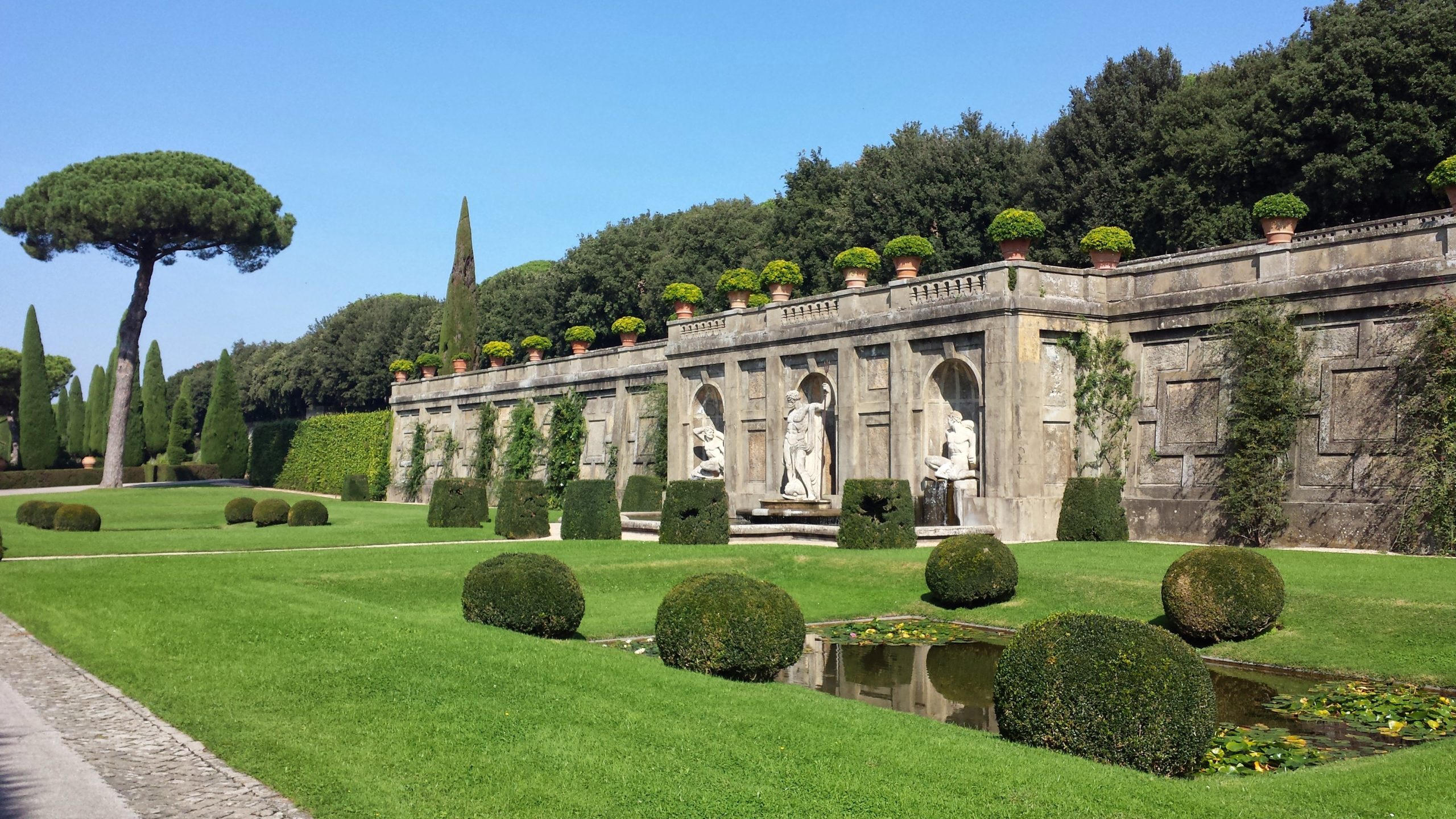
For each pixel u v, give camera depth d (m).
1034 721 10.00
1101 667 9.78
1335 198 35.06
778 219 59.00
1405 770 9.46
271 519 36.16
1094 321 27.77
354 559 23.31
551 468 46.56
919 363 29.25
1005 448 26.52
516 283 88.44
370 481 61.28
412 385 59.44
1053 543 25.25
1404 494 21.52
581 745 9.56
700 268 64.12
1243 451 24.19
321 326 100.94
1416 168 33.50
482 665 12.45
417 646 13.41
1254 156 37.75
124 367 60.97
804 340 32.97
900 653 17.12
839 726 10.22
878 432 30.62
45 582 18.98
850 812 8.00
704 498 27.22
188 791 8.60
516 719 10.34
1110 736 9.58
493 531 32.34
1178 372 26.28
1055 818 7.86
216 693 11.41
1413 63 33.38
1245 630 16.17
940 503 27.62
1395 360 21.89
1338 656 15.08
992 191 47.88
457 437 55.16
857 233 51.50
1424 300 21.38
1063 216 44.38
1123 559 21.80
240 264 63.56
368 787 8.59
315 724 10.28
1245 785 9.02
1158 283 26.91
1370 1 35.62
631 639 17.42
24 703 11.34
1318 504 22.95
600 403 45.09
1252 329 24.05
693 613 13.38
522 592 15.98
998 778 8.70
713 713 10.60
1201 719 9.59
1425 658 14.43
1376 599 16.31
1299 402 23.42
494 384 52.00
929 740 9.85
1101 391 27.59
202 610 16.06
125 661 12.95
